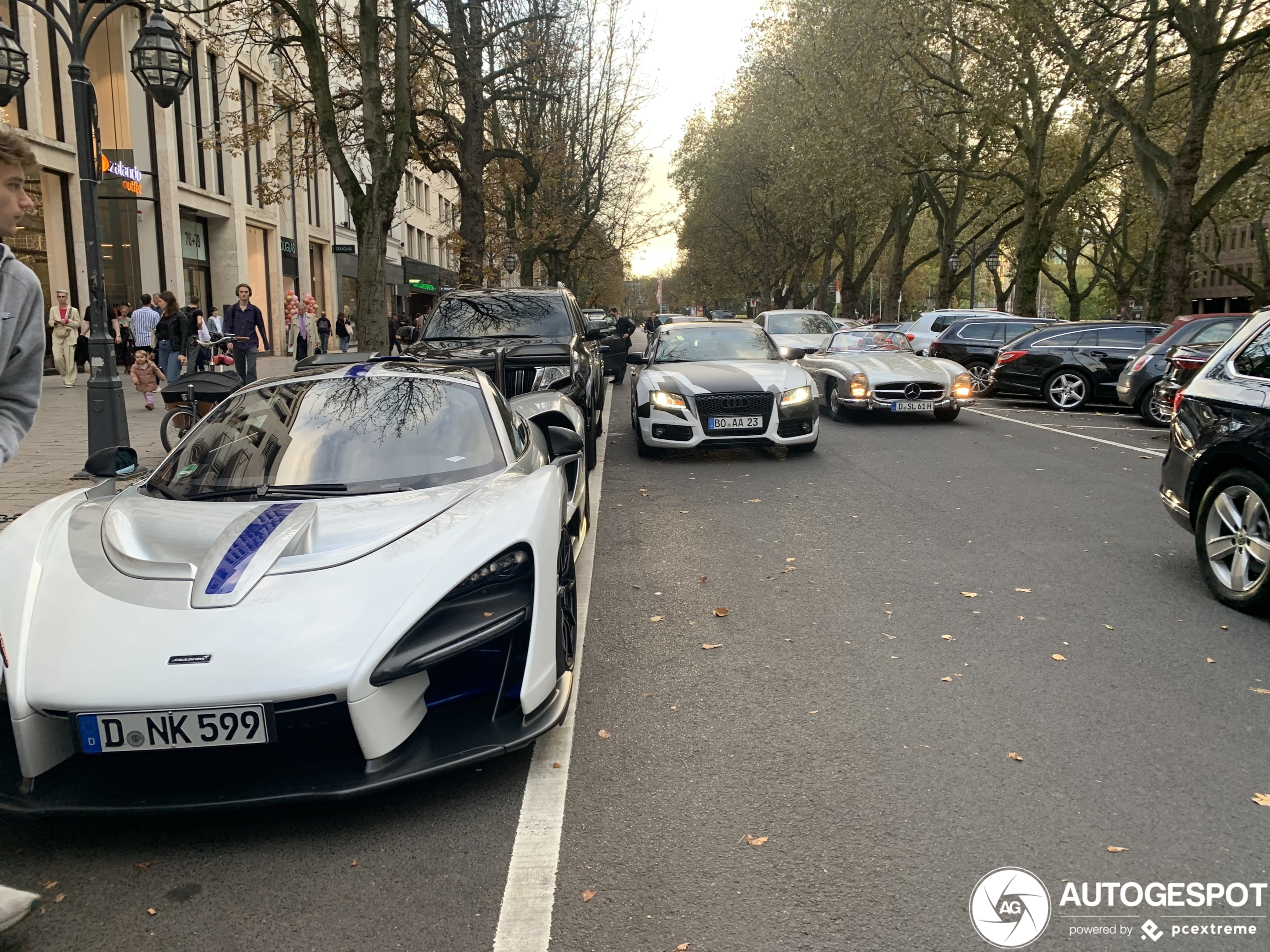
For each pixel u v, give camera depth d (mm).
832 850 2611
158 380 14531
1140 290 55344
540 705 3029
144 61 9250
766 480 8812
